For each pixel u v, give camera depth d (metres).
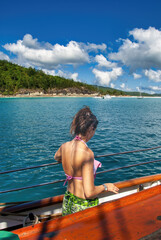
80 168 1.46
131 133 17.64
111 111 46.56
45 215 2.12
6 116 34.28
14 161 10.04
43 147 12.73
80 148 1.47
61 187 7.05
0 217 2.08
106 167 8.94
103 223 1.18
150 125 23.00
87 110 1.58
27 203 2.17
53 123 24.70
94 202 1.56
